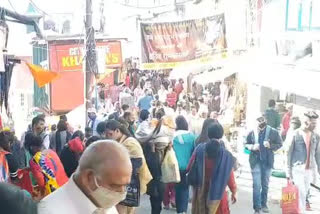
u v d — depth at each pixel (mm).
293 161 7938
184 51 14172
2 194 1257
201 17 14023
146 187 6605
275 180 10727
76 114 18188
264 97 16406
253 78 12016
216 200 6125
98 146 2035
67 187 2010
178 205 8039
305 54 11359
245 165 12414
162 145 7199
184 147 7855
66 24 21766
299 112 12633
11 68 9586
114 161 2000
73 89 18500
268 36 13070
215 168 6141
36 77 10086
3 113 9766
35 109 18969
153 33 14219
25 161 7359
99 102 20781
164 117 9430
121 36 19562
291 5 12648
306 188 8078
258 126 8273
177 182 7320
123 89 21984
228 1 15914
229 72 14188
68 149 6836
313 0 11469
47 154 5473
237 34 15648
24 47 19141
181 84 22078
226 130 14422
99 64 13789
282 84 10203
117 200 2043
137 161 5895
